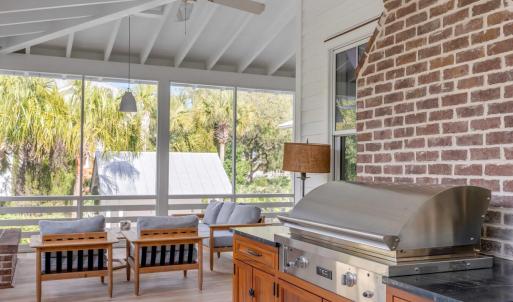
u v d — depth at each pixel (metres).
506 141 2.07
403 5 2.71
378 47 2.90
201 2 6.33
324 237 2.27
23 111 7.17
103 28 6.88
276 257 2.57
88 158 7.50
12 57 6.94
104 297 4.46
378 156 2.88
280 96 8.81
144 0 5.12
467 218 2.00
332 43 4.32
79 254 4.39
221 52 7.55
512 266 1.95
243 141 8.48
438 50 2.45
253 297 2.84
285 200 8.76
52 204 7.29
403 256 1.85
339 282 2.04
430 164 2.48
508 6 2.08
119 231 5.77
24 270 5.67
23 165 7.16
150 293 4.62
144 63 7.68
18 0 4.79
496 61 2.13
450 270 1.87
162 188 7.78
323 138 4.48
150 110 7.86
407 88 2.66
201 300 4.39
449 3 2.39
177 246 4.74
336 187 2.55
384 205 2.07
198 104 8.17
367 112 2.99
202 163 8.17
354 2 4.03
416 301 1.63
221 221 6.60
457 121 2.32
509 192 2.06
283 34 7.52
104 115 7.60
